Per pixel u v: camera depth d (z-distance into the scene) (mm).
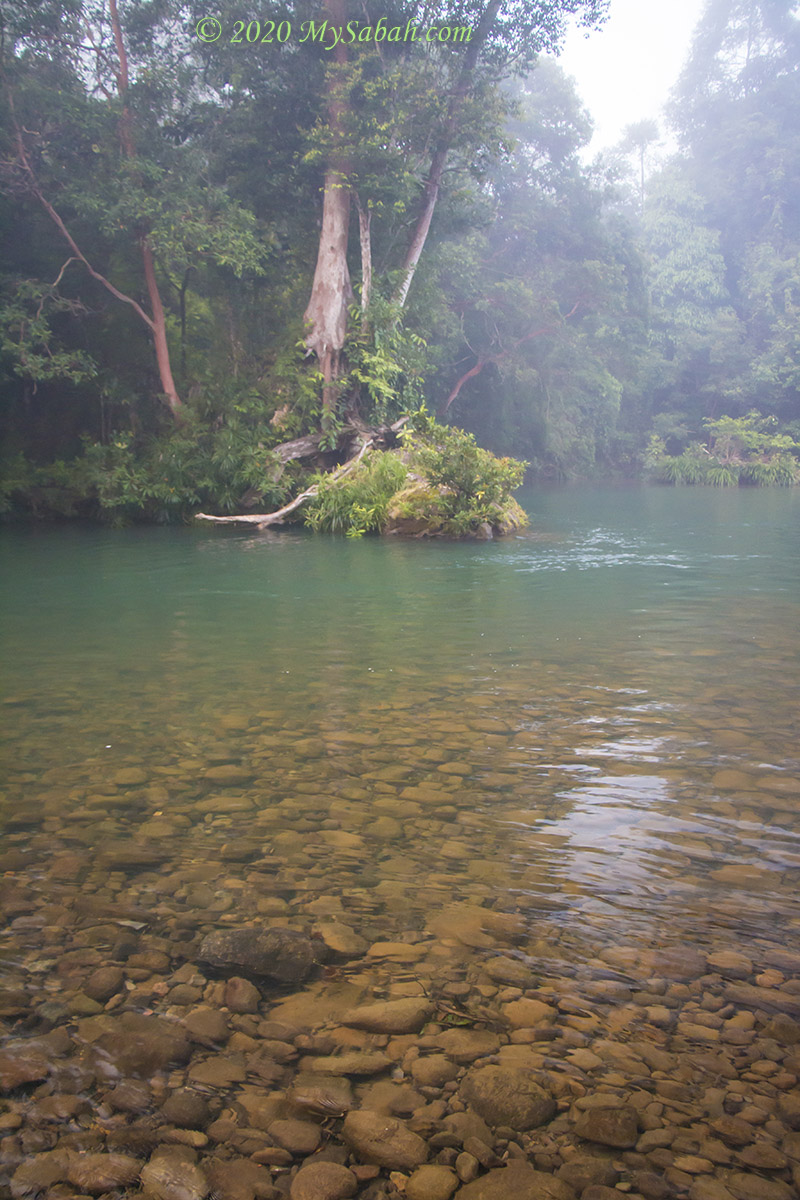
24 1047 1984
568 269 36906
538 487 33625
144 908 2637
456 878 2809
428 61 23109
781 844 3025
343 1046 1994
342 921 2543
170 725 4609
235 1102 1824
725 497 28047
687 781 3652
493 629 7324
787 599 8758
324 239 22141
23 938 2461
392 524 16562
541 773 3781
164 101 21578
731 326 47531
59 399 23734
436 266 27484
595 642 6719
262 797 3553
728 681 5406
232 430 20672
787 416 46500
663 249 51250
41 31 19984
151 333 24406
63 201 20219
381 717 4711
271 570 11531
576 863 2902
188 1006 2143
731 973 2262
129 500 19453
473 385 37250
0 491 19844
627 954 2354
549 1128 1742
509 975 2264
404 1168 1648
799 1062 1920
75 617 8117
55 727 4594
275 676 5723
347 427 21719
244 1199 1581
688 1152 1677
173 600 9094
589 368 39938
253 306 24531
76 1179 1627
